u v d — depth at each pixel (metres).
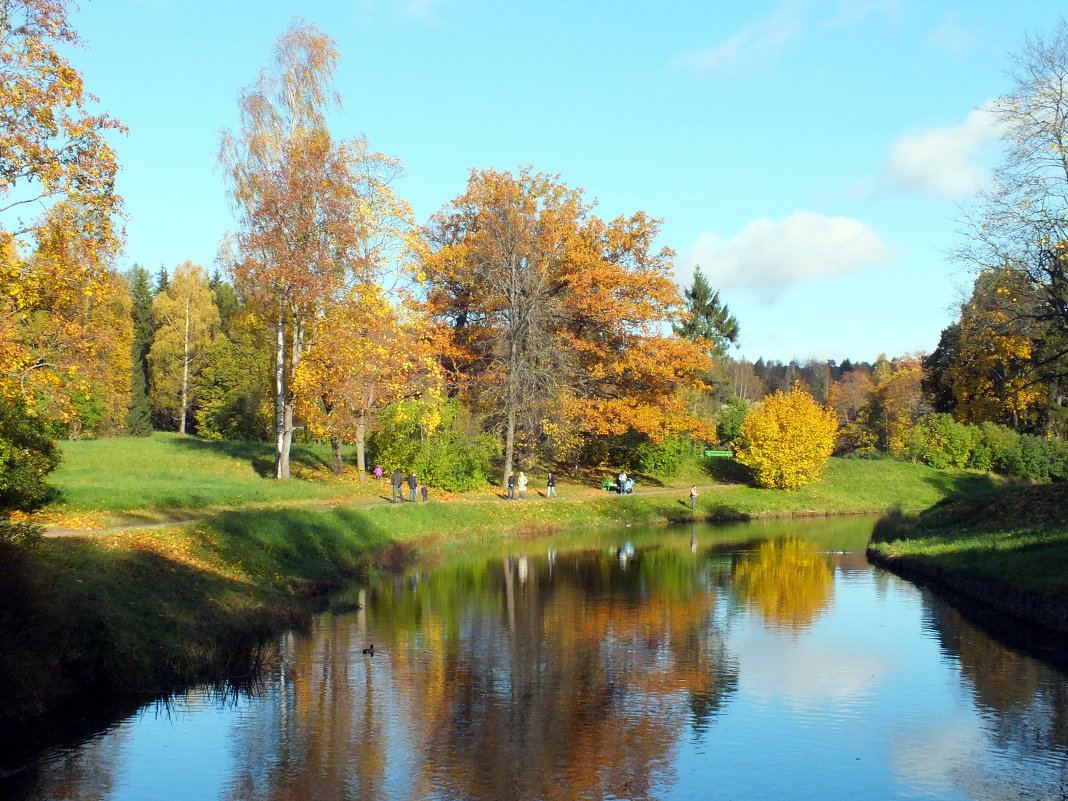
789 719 13.90
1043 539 25.22
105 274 20.48
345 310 39.81
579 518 46.72
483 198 52.69
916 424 79.75
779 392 62.97
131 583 17.89
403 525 35.00
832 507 58.03
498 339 49.38
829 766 11.88
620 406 53.34
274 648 18.19
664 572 29.73
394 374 43.00
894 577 28.62
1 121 18.42
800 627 20.78
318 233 39.03
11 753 12.16
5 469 23.69
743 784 11.24
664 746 12.62
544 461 60.19
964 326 36.34
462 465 47.19
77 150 19.55
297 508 32.31
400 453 45.50
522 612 22.41
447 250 51.69
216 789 10.95
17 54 18.55
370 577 27.58
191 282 85.88
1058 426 69.81
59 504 26.69
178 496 30.45
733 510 54.31
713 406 90.44
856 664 17.27
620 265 54.78
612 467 63.72
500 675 16.38
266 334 43.50
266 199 38.09
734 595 25.14
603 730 13.32
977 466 71.81
